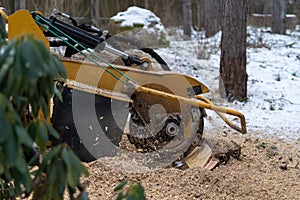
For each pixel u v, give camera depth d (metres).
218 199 3.71
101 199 3.50
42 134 1.63
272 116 6.73
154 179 3.91
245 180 4.17
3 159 1.38
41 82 1.58
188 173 4.01
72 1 13.66
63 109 3.88
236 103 7.40
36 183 1.73
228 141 5.06
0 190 2.03
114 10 16.95
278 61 11.12
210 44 12.52
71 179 1.63
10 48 1.44
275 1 16.28
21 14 3.82
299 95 8.11
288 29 18.36
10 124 1.37
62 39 4.04
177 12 18.81
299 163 4.84
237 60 7.53
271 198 3.86
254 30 14.80
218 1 15.45
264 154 5.04
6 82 1.48
